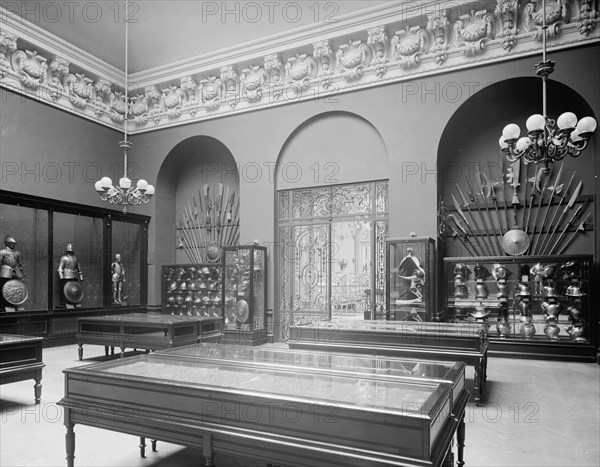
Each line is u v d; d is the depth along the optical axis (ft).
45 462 14.66
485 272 34.14
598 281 31.91
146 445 16.11
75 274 39.29
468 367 29.73
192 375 12.41
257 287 40.45
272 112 42.68
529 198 35.32
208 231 48.26
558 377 26.32
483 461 14.85
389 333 22.44
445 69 35.53
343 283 40.73
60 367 29.60
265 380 11.82
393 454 8.98
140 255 47.06
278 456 10.00
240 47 42.37
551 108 35.32
